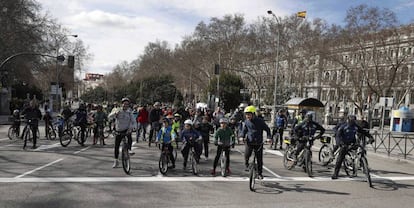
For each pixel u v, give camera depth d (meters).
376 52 43.03
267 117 45.41
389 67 44.75
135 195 6.82
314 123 9.96
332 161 11.66
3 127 23.23
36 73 44.12
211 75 61.03
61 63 56.41
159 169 9.14
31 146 13.41
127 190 7.17
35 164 9.62
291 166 10.37
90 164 9.89
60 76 62.75
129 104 9.30
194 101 78.88
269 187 7.95
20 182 7.50
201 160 11.64
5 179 7.72
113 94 103.50
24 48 37.06
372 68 44.47
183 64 70.31
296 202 6.73
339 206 6.57
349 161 9.78
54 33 43.56
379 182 9.03
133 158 11.36
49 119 16.22
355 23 44.16
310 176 9.40
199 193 7.16
